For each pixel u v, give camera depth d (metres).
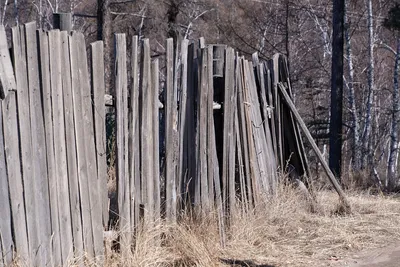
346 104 28.61
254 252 7.39
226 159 7.66
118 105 6.16
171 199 6.90
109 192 7.70
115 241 6.18
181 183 7.10
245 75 8.28
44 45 5.33
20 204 5.05
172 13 22.28
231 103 7.73
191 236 6.70
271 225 8.25
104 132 6.03
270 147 9.13
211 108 7.34
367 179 15.35
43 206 5.29
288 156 9.88
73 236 5.62
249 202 8.21
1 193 4.89
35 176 5.21
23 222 5.07
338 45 18.72
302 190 9.55
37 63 5.27
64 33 5.57
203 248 6.68
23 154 5.09
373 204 10.27
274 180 9.10
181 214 7.02
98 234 5.93
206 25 25.98
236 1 26.59
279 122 9.51
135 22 22.17
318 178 14.35
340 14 18.66
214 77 7.77
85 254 5.72
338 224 8.77
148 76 6.50
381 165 29.38
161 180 7.21
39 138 5.26
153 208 6.63
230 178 7.72
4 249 4.90
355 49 28.88
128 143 6.31
